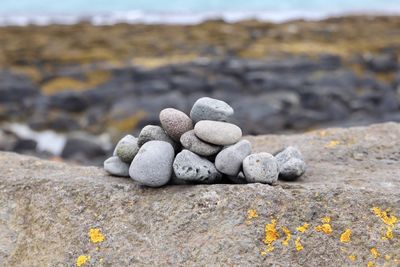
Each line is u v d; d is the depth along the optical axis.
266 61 5.39
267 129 3.64
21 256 0.91
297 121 3.79
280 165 0.98
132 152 0.95
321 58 5.56
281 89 4.52
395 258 0.82
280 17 12.00
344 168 1.05
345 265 0.82
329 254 0.83
